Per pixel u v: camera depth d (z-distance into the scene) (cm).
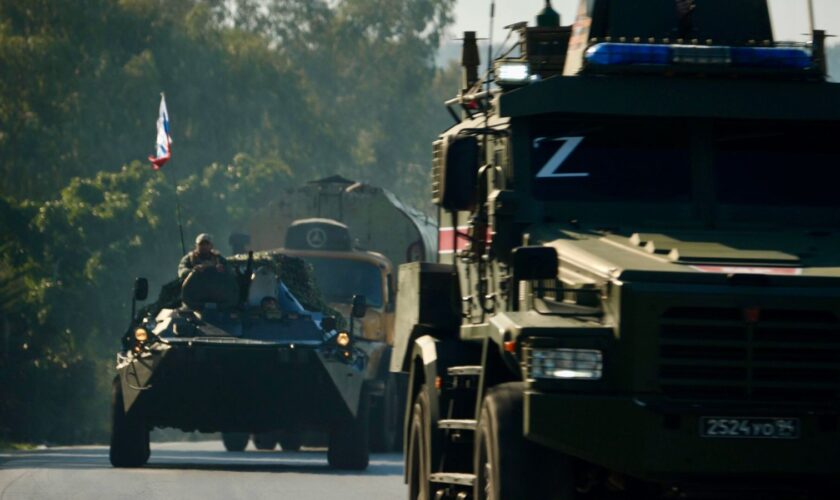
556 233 3725
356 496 5453
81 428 13875
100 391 14525
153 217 15538
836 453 3247
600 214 3825
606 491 3650
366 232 10581
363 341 8919
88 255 15038
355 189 10575
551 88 3844
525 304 3688
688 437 3222
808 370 3278
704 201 3847
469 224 4200
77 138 19775
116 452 6838
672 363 3259
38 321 13750
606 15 4141
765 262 3422
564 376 3281
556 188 3850
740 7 4222
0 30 19800
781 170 3888
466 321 4309
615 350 3284
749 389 3266
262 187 17238
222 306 6894
